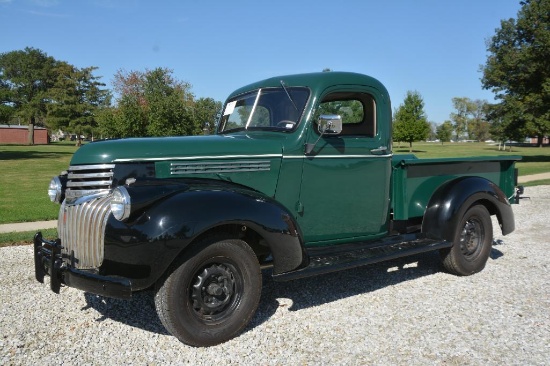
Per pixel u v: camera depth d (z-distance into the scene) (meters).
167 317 3.44
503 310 4.36
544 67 32.25
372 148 4.77
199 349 3.56
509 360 3.40
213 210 3.49
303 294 4.82
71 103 62.75
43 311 4.33
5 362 3.34
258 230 3.71
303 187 4.36
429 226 5.24
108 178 3.66
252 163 4.07
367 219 4.86
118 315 4.25
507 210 5.64
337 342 3.70
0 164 26.23
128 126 21.89
